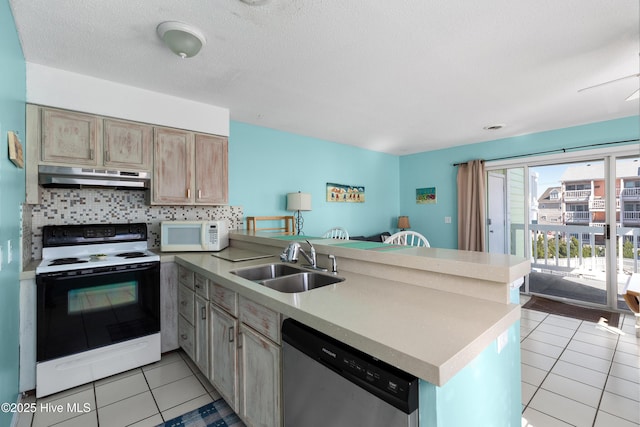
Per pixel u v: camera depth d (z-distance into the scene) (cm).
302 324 121
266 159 391
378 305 119
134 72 228
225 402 189
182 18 165
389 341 86
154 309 233
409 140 458
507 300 120
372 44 192
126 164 249
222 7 156
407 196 570
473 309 114
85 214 262
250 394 151
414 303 121
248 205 374
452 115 334
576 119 349
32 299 192
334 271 179
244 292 150
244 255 252
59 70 221
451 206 505
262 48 196
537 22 169
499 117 342
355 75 236
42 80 214
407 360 78
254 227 363
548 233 413
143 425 169
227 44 191
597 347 264
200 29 175
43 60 208
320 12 160
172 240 267
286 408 125
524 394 197
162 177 268
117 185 243
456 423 92
